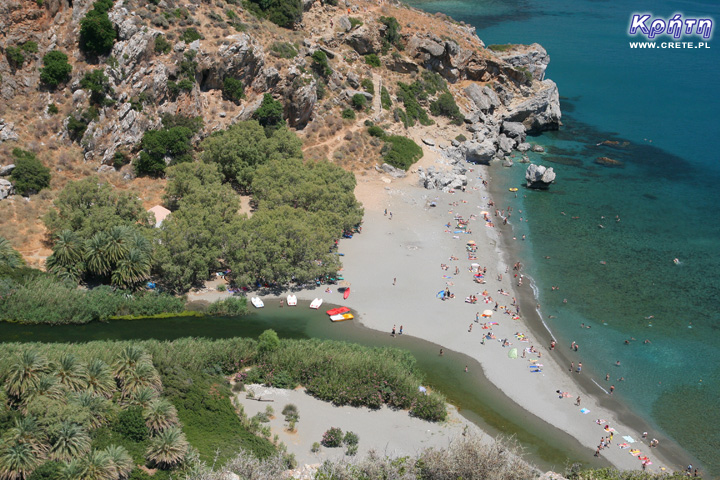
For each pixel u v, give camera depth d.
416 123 154.38
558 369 83.88
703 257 114.81
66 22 116.38
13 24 112.62
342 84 148.00
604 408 77.56
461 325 91.00
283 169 113.25
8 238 95.75
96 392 65.94
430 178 133.00
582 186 141.88
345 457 64.94
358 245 109.62
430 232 116.25
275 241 96.88
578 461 69.00
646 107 196.62
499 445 61.50
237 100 129.50
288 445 66.25
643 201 135.88
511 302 97.75
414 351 85.00
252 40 131.25
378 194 127.19
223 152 115.94
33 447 56.78
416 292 98.06
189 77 121.69
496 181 142.38
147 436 62.75
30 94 112.88
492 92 169.50
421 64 164.88
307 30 153.00
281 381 75.69
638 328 93.75
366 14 162.62
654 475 63.31
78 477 54.44
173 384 70.12
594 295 101.50
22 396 62.94
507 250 113.56
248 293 95.50
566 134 174.62
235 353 78.38
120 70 114.38
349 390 73.69
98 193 97.19
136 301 89.25
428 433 70.19
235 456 60.94
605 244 117.81
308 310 92.56
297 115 135.88
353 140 138.25
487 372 82.06
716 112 193.62
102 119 113.44
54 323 85.25
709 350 89.56
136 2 121.88
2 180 101.75
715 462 70.44
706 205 135.25
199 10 130.62
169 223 95.69
